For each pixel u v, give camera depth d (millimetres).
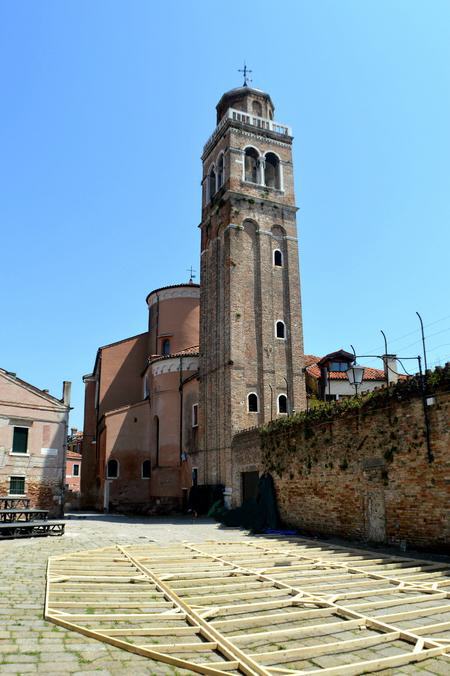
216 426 40281
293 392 40719
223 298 41906
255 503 30188
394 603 10922
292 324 42188
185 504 44219
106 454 49188
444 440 17984
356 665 7121
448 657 7746
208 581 13164
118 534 25797
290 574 14227
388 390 20734
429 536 18188
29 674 6750
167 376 48188
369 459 21516
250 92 48438
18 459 37188
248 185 43844
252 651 8016
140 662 7367
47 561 16406
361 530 21719
